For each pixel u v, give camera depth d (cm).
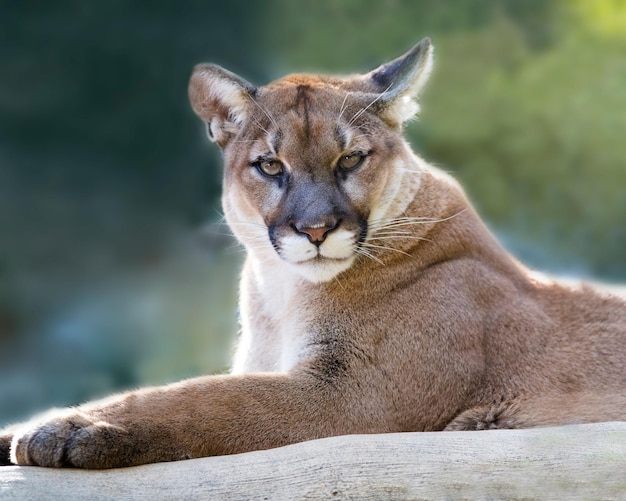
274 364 1108
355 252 1021
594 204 2897
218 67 1119
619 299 1080
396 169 1068
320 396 958
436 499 829
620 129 2972
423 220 1056
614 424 902
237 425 922
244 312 1155
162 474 848
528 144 2980
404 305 1008
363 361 984
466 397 984
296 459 843
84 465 862
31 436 872
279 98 1082
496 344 1009
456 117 3016
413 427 974
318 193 1018
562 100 3047
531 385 1000
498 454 855
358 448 846
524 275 1098
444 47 3131
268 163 1064
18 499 820
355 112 1064
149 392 930
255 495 827
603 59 3109
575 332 1040
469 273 1029
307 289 1037
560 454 857
